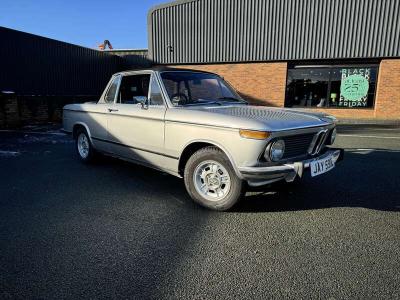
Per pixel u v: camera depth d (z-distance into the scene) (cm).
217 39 1472
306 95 1418
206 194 346
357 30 1277
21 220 317
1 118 1004
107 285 213
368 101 1342
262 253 255
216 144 322
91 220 319
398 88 1281
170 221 317
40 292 206
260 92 1453
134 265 237
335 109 1380
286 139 314
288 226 306
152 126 393
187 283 216
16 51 1117
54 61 1279
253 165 301
